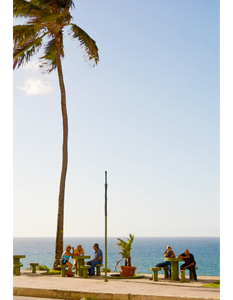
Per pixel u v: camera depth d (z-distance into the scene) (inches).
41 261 3661.4
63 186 657.0
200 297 345.4
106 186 504.1
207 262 3604.8
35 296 415.2
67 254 568.7
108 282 478.9
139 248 7696.9
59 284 454.3
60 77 686.5
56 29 681.6
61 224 643.5
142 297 367.2
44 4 660.7
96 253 581.0
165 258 519.8
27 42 685.3
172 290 401.1
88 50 735.1
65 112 680.4
